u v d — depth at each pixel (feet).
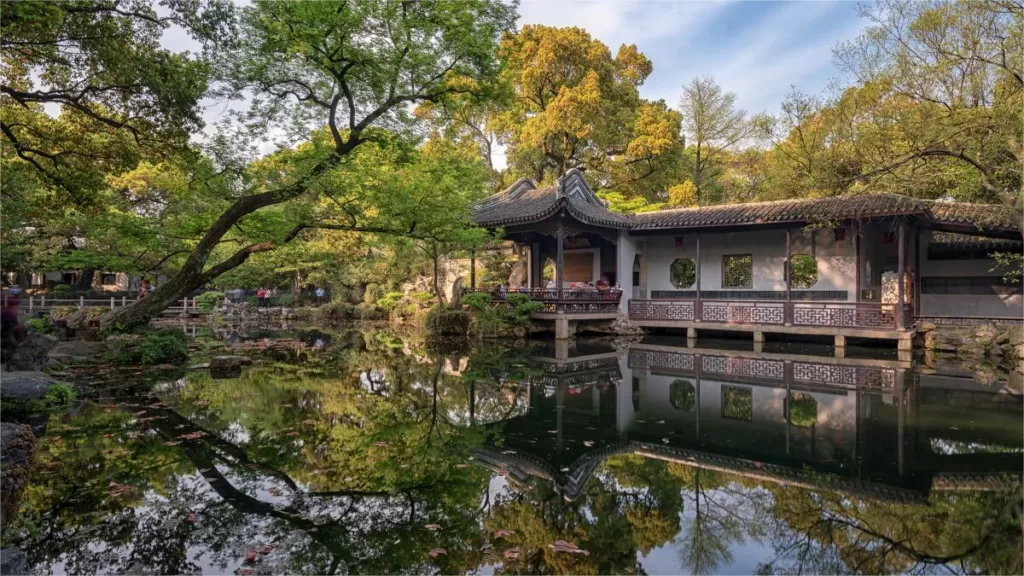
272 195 35.65
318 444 20.57
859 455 19.38
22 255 60.13
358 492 15.93
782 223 53.11
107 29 30.17
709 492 16.26
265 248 38.86
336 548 12.50
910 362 40.40
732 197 106.63
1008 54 36.58
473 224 55.16
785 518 14.42
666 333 63.16
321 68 33.91
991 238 51.01
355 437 21.63
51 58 30.83
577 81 92.48
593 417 25.21
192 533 13.10
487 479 17.21
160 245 41.81
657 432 22.66
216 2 30.89
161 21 30.91
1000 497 15.53
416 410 26.48
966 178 45.65
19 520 13.66
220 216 37.81
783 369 38.22
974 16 37.04
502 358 44.73
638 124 88.74
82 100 34.73
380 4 32.48
